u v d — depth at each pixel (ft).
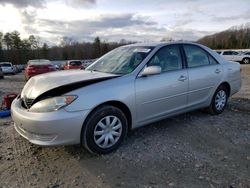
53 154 10.84
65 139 9.52
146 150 11.09
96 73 12.00
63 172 9.43
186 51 14.02
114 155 10.64
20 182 8.80
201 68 14.35
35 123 9.38
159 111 12.32
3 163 10.10
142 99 11.41
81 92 9.78
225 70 15.85
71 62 75.66
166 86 12.29
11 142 12.16
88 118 9.97
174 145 11.60
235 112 16.83
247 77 42.75
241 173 9.19
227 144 11.72
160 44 13.26
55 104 9.45
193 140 12.18
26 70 48.19
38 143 9.64
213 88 15.19
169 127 13.89
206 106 15.24
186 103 13.64
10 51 207.51
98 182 8.75
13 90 32.78
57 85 10.00
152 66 11.55
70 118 9.41
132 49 13.66
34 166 9.88
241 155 10.61
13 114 10.68
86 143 10.08
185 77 13.24
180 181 8.71
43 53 222.89
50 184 8.67
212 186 8.40
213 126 14.06
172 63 13.12
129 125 11.50
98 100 9.99
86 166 9.80
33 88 10.69
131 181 8.76
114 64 12.94
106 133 10.55
